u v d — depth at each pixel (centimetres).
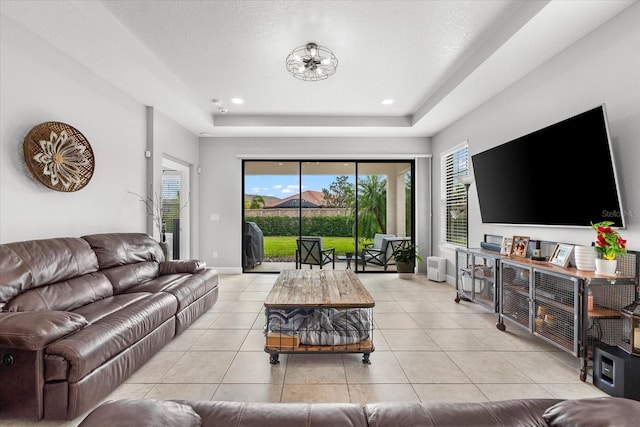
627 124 222
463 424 99
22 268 217
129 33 286
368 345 250
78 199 312
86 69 320
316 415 103
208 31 282
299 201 614
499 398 200
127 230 388
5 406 170
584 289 217
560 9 222
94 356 182
